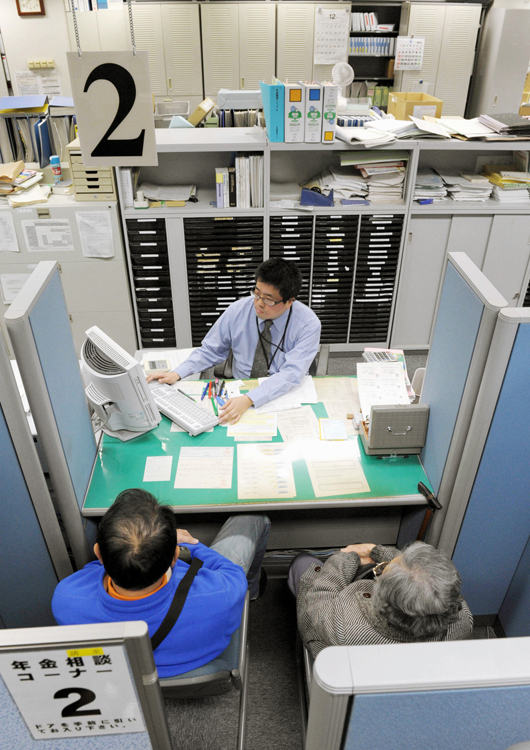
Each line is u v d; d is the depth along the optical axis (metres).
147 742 0.70
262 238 3.21
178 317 3.43
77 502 1.54
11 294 3.31
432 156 3.41
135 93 1.82
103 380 1.65
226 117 3.39
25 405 1.80
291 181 3.43
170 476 1.67
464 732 0.64
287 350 2.29
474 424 1.42
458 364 1.46
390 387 1.87
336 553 1.48
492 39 5.55
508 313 1.25
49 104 3.52
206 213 3.10
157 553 0.94
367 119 3.26
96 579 1.11
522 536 1.66
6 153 3.56
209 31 5.29
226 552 1.49
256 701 1.67
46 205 3.06
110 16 5.23
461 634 1.23
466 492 1.54
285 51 5.43
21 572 1.52
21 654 0.58
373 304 3.48
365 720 0.62
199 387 2.08
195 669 1.09
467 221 3.26
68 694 0.62
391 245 3.28
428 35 5.48
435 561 1.06
